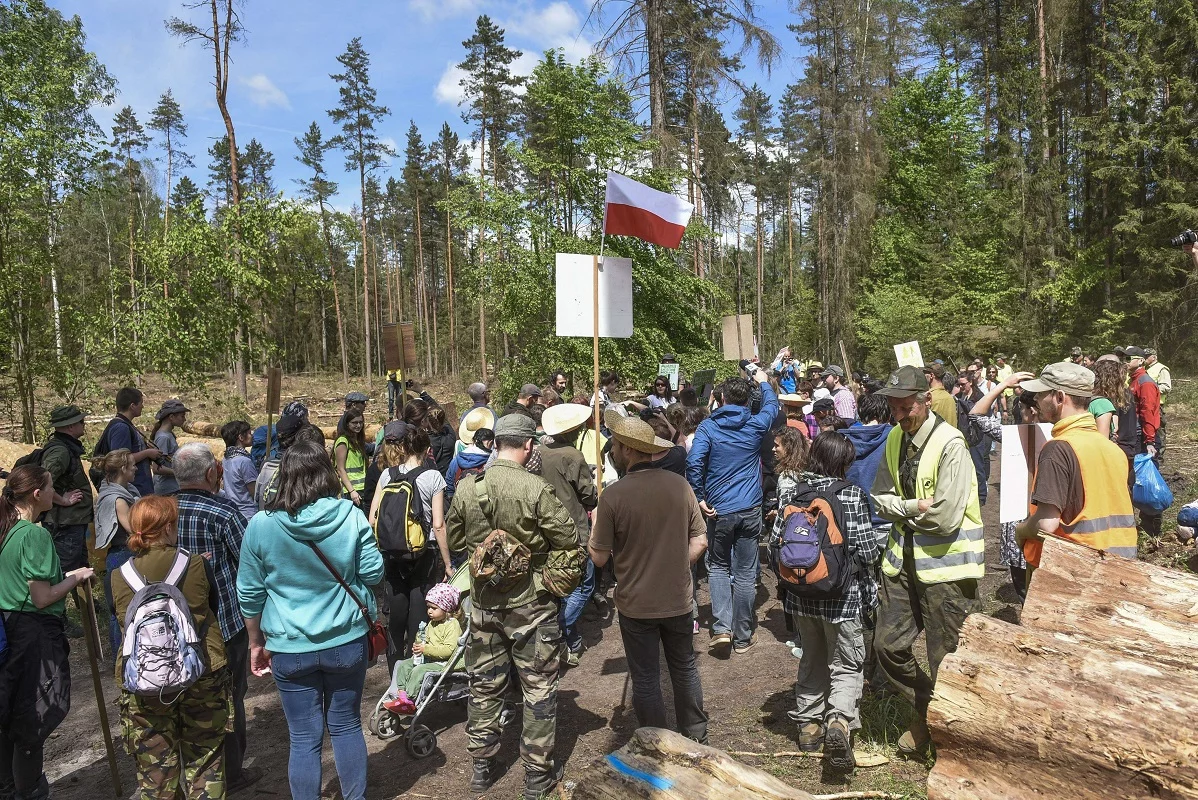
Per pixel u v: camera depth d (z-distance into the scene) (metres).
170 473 7.07
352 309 65.88
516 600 3.73
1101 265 24.58
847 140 30.98
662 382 10.66
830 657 3.80
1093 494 3.26
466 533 3.95
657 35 15.86
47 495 3.85
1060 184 25.89
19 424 14.36
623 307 5.70
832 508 3.75
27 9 11.89
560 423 5.19
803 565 3.61
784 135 47.41
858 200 29.95
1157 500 6.36
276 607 3.38
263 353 14.08
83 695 5.61
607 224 5.68
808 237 56.56
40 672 3.67
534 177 17.75
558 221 16.61
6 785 3.75
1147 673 2.40
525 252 15.83
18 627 3.64
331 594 3.41
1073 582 3.04
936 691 2.67
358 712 3.56
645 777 2.85
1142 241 22.77
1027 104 26.84
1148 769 2.16
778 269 59.41
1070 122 25.31
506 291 15.90
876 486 3.87
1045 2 26.66
